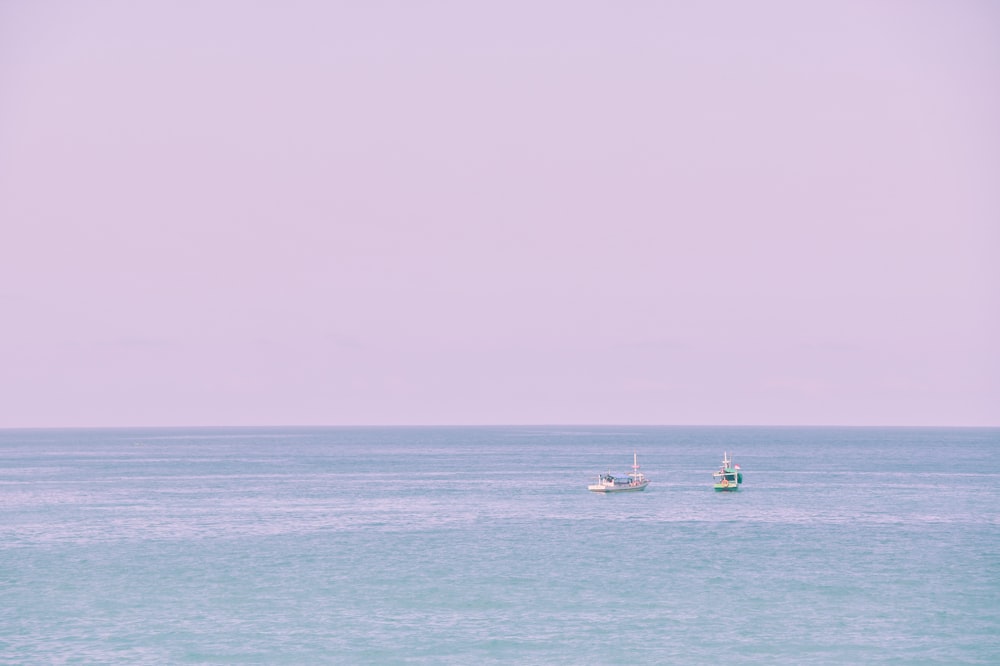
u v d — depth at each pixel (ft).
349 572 283.38
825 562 297.94
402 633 219.41
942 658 202.80
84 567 291.58
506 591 257.96
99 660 201.57
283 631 221.25
